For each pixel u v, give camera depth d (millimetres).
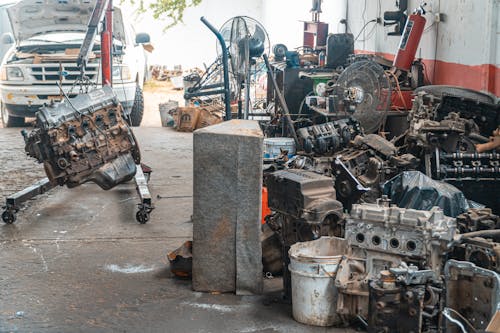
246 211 4645
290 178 4723
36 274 5137
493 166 5840
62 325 4234
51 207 7156
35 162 9508
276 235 5051
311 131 6371
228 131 4691
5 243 5914
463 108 6406
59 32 13047
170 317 4352
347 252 4316
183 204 7234
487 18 6918
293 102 9977
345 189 5637
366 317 4066
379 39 11312
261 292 4719
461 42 7691
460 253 4496
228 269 4734
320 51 12125
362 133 6578
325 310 4164
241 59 9109
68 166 6348
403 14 9578
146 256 5559
